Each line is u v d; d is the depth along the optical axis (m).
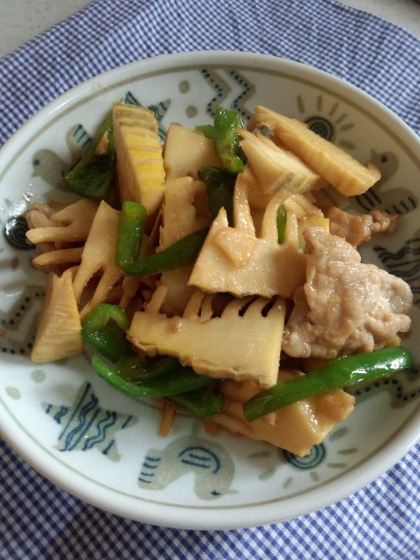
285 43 0.32
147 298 0.21
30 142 0.22
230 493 0.18
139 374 0.19
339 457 0.18
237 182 0.21
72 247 0.23
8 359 0.20
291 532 0.21
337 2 0.34
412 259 0.23
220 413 0.20
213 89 0.26
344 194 0.23
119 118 0.22
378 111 0.24
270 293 0.19
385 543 0.21
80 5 0.35
